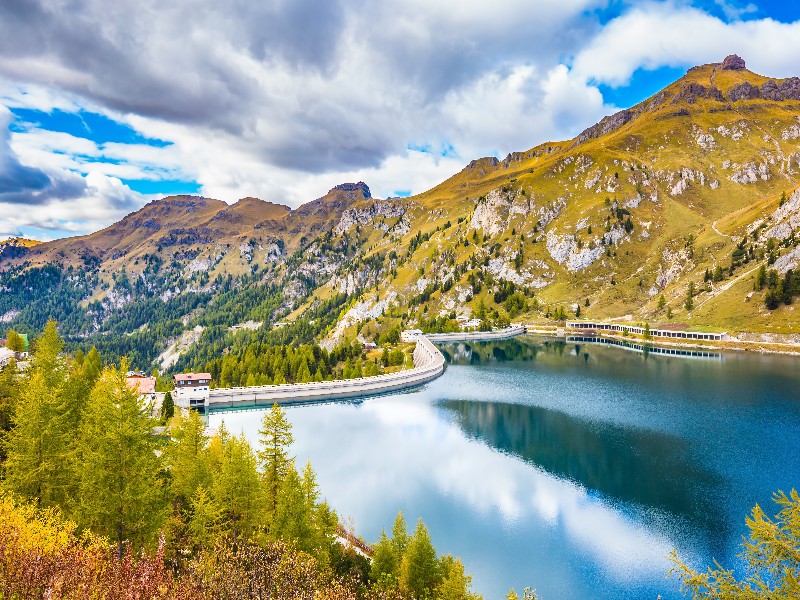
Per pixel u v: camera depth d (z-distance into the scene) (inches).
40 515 1460.4
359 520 2832.2
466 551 2522.1
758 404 5128.0
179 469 2129.7
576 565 2399.1
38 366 2591.0
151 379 5487.2
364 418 5187.0
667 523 2760.8
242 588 818.8
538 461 3727.9
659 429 4347.9
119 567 762.2
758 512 1056.2
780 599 910.4
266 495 2025.1
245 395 5954.7
